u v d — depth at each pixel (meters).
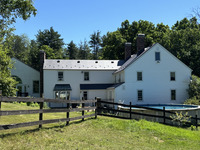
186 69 31.73
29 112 7.58
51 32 69.75
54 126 9.20
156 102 30.66
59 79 34.41
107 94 34.31
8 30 22.97
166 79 31.22
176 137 9.98
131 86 30.28
